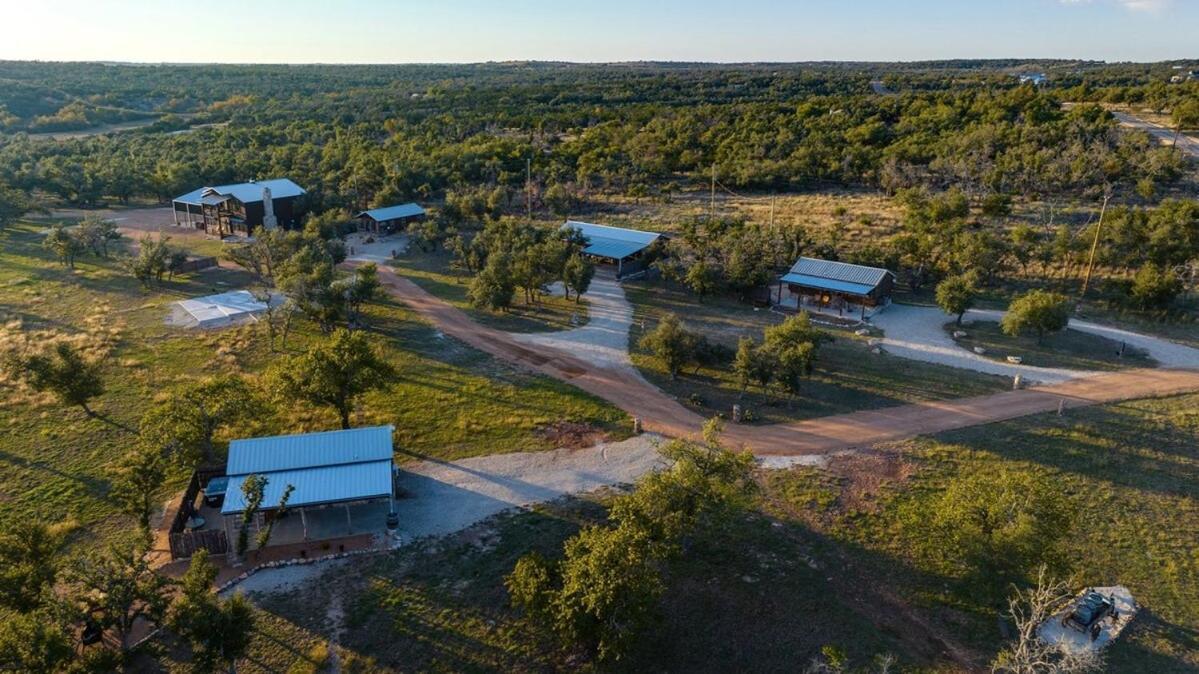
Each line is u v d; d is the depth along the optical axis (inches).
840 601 1327.5
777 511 1587.1
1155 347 2506.2
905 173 4429.1
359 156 5310.0
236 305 2874.0
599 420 1993.1
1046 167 4151.1
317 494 1437.0
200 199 4224.9
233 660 1095.0
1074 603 1278.3
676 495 1316.4
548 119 6968.5
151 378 2208.4
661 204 4707.2
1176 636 1264.8
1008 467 1752.0
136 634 1210.0
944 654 1218.6
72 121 7544.3
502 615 1270.9
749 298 3073.3
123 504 1493.6
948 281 2691.9
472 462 1774.1
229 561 1393.9
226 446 1813.5
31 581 1091.9
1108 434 1892.2
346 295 2731.3
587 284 2965.1
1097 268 3137.3
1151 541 1501.0
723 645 1219.2
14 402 2022.6
